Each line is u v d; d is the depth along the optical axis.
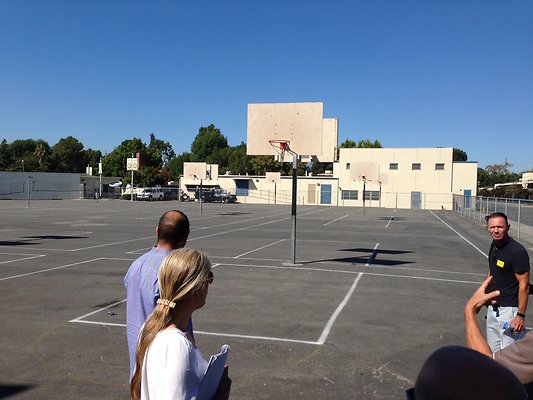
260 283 10.61
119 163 99.69
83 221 27.94
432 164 57.22
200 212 38.66
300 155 14.02
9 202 52.12
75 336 6.57
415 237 22.42
